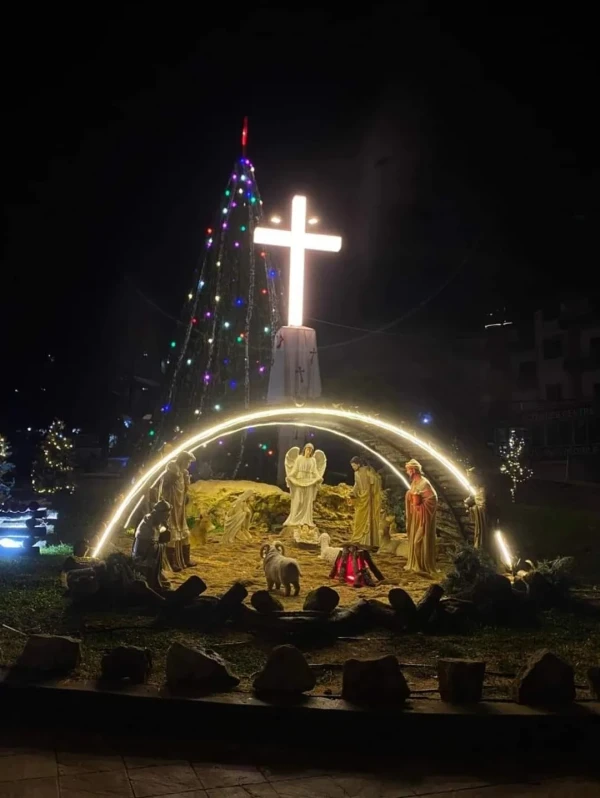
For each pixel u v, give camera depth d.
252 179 26.69
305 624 9.27
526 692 6.79
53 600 10.70
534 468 42.75
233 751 6.20
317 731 6.42
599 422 43.53
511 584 11.20
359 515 16.31
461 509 15.50
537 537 17.67
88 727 6.61
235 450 24.34
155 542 11.42
